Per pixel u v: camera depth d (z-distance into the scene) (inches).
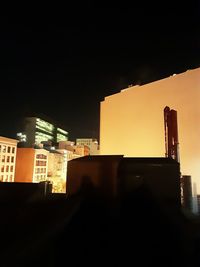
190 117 893.8
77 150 3764.8
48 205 344.8
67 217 300.5
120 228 287.7
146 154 1049.5
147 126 1064.8
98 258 235.5
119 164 330.6
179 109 935.7
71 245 251.1
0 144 1959.9
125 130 1173.7
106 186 330.3
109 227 289.1
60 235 265.7
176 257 239.9
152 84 1072.8
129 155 1126.4
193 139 871.1
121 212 312.3
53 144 4143.7
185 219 303.6
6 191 420.2
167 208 307.4
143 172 323.3
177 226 286.7
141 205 311.9
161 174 320.8
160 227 288.8
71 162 362.3
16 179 2274.9
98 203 326.6
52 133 6195.9
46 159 2568.9
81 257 234.5
